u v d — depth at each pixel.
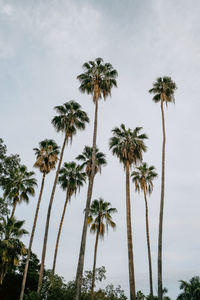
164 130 27.45
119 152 28.30
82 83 27.23
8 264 28.39
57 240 33.69
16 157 25.41
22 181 37.03
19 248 29.09
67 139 30.72
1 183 25.20
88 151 37.81
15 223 30.25
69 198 36.69
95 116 24.47
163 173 25.03
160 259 21.44
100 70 27.25
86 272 27.23
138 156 28.08
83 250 18.70
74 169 37.94
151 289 33.38
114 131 29.62
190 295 47.56
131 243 23.11
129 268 21.98
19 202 36.03
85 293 25.84
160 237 22.28
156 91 29.69
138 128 29.86
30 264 47.34
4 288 39.53
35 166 34.72
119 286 28.20
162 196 24.02
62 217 35.34
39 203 33.34
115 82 27.55
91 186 21.33
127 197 25.53
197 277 49.81
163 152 26.17
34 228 31.66
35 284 43.44
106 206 37.25
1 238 28.91
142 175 40.88
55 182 29.44
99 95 25.84
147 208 39.09
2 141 24.75
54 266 31.59
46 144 36.38
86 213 20.09
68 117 31.34
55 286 23.27
